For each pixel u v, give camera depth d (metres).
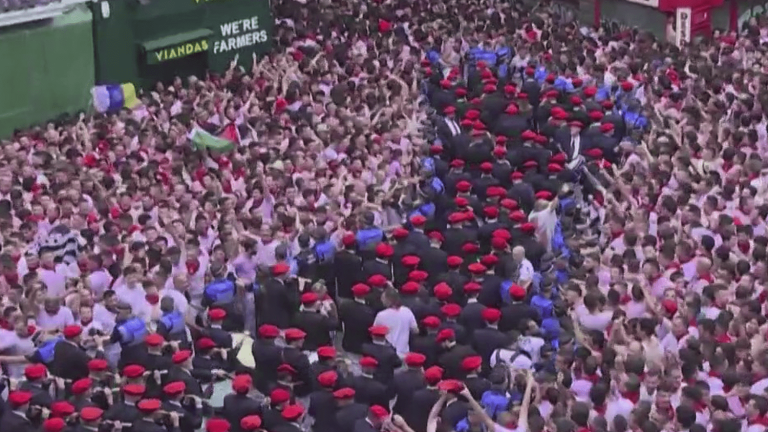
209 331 47.72
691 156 59.69
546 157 61.03
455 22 77.56
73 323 46.97
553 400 39.94
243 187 58.06
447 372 43.50
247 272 52.50
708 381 41.31
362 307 49.25
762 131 62.81
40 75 71.94
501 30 76.62
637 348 42.50
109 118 66.50
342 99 67.25
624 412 40.00
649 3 81.06
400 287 50.97
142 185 55.97
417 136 64.00
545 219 55.03
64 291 49.34
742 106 64.62
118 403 41.44
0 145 63.03
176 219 52.75
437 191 57.69
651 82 69.00
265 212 56.00
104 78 74.81
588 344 44.34
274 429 40.50
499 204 56.50
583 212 57.28
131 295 47.62
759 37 76.31
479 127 63.84
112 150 61.06
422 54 74.88
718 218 52.03
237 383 41.25
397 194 56.53
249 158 60.09
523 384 40.84
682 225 52.56
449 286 49.06
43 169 58.94
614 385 41.03
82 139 62.22
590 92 67.00
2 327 45.66
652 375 40.75
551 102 67.00
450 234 53.00
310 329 48.78
